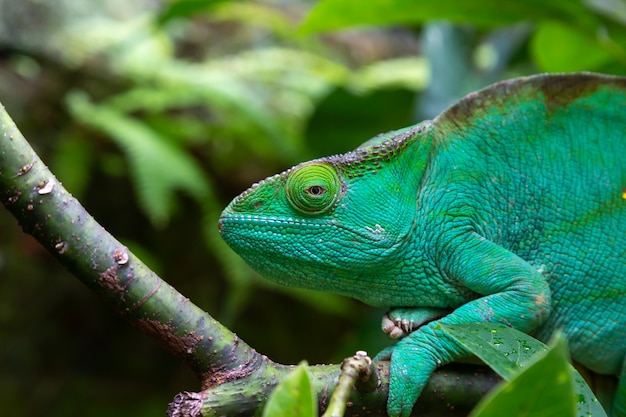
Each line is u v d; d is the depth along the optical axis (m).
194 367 0.49
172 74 0.91
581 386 0.47
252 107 0.87
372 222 0.52
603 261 0.52
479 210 0.53
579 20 0.60
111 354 1.00
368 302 0.54
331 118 0.82
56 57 0.93
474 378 0.51
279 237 0.53
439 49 0.78
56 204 0.48
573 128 0.53
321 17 0.62
